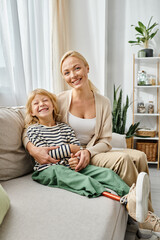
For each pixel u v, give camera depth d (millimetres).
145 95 2877
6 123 1172
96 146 1297
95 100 1416
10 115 1243
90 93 1422
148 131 2662
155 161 2672
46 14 2195
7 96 1538
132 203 913
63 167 1068
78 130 1393
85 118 1415
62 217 756
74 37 2688
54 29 2203
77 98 1396
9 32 1608
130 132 2545
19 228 696
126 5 2814
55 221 733
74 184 979
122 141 1797
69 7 2662
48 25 2219
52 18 2184
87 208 821
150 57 2553
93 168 1135
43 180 1055
